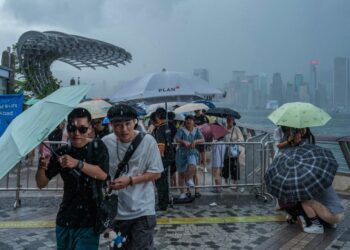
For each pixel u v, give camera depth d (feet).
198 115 33.81
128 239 10.63
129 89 22.81
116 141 10.64
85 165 9.14
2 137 8.82
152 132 21.53
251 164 24.95
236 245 16.26
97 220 9.35
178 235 17.47
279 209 21.50
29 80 83.15
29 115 8.80
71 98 9.09
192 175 23.43
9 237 17.08
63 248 9.71
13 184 26.89
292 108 18.47
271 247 16.06
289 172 17.60
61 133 27.96
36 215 20.44
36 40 70.23
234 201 23.62
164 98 22.81
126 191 10.45
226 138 26.89
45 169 9.60
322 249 15.84
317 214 17.84
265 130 37.47
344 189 26.45
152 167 10.57
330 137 27.68
